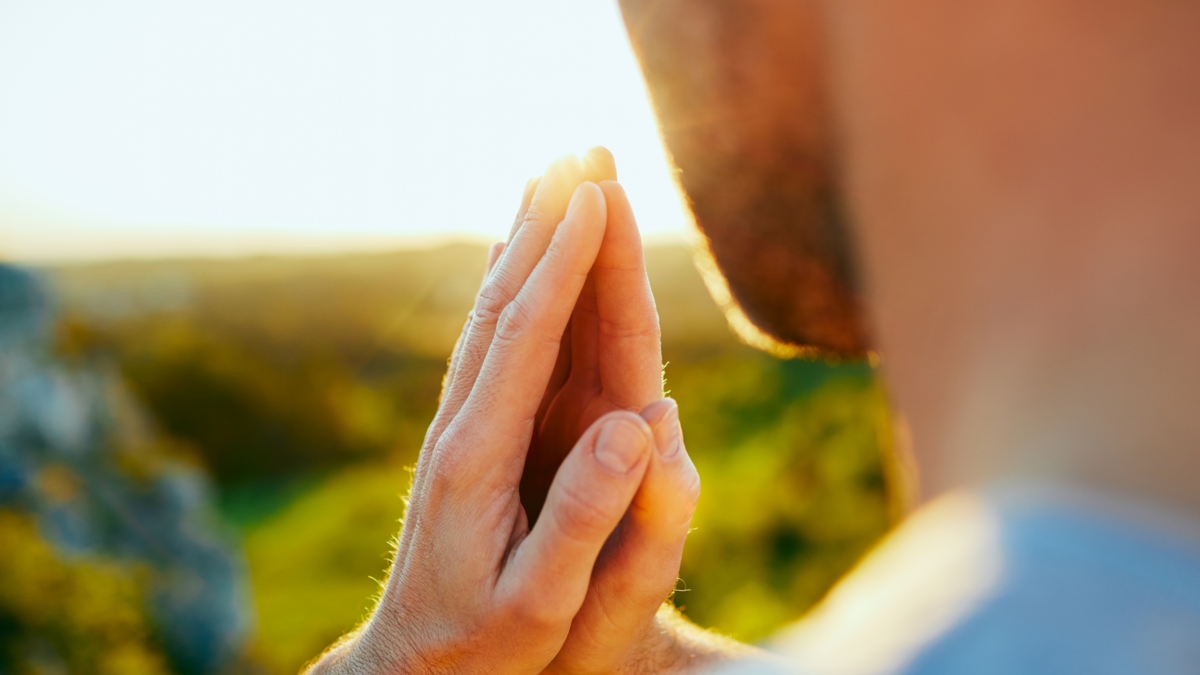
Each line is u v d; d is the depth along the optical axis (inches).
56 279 428.8
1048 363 16.2
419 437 503.5
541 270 24.8
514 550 24.7
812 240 21.0
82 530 241.3
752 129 21.0
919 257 19.1
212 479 458.0
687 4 21.4
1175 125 15.0
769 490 266.8
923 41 18.3
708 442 316.2
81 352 298.0
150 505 271.1
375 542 379.2
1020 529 15.5
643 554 25.1
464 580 24.7
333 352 513.3
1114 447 15.0
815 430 283.7
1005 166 17.0
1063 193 16.2
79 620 210.2
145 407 450.6
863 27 19.7
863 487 267.4
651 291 25.9
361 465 484.4
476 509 24.8
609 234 25.4
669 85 21.8
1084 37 15.8
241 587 281.7
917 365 19.8
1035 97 16.5
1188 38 14.9
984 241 17.4
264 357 494.3
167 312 489.1
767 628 234.7
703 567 256.8
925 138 18.5
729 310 24.5
